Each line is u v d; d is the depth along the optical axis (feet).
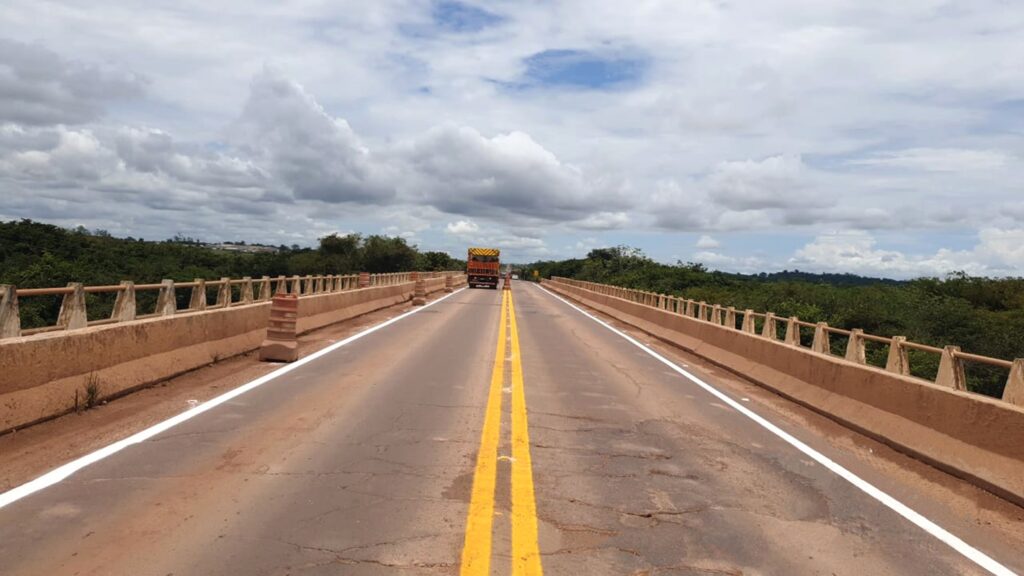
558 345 62.75
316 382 36.73
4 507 17.12
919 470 24.81
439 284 179.32
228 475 20.40
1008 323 90.53
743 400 38.70
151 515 16.99
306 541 15.81
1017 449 21.99
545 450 25.17
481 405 32.68
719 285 192.95
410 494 19.39
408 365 44.75
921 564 16.49
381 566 14.67
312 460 22.33
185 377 36.45
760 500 20.75
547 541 16.58
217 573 14.02
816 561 16.34
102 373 29.40
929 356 76.02
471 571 14.60
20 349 24.39
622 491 20.83
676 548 16.62
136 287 34.32
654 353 61.46
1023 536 18.67
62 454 21.76
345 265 312.71
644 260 300.40
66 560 14.32
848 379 33.22
